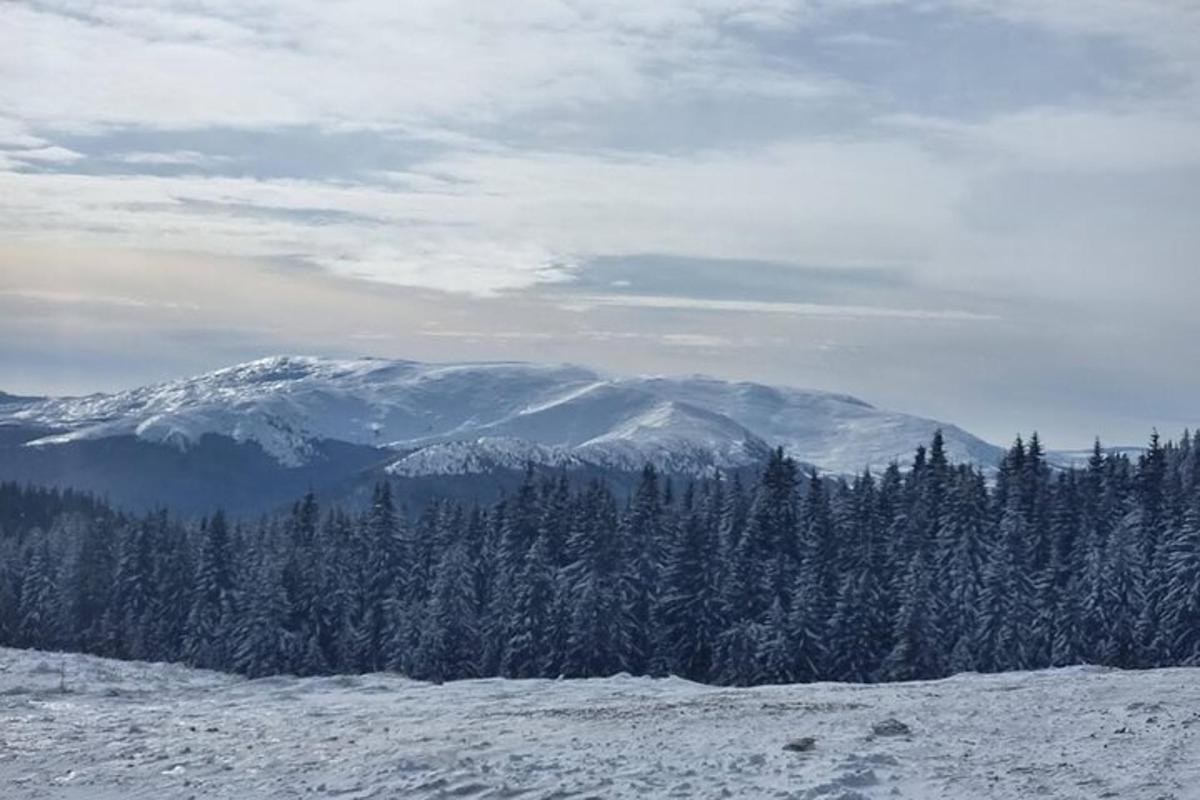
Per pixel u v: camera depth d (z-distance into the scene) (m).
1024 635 64.38
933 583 67.31
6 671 45.78
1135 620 63.75
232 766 20.62
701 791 16.27
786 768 17.38
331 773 19.42
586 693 35.50
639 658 67.81
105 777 20.36
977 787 15.66
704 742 20.42
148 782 19.80
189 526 102.75
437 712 28.39
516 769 18.61
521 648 68.31
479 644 70.69
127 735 25.23
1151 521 73.56
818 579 67.25
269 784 18.97
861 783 16.30
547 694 35.41
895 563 69.62
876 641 63.62
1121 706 21.88
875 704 25.14
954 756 17.88
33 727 27.00
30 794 19.44
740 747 19.67
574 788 16.95
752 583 68.19
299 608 76.12
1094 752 17.47
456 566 70.69
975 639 64.62
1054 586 66.81
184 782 19.59
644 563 70.75
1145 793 14.65
